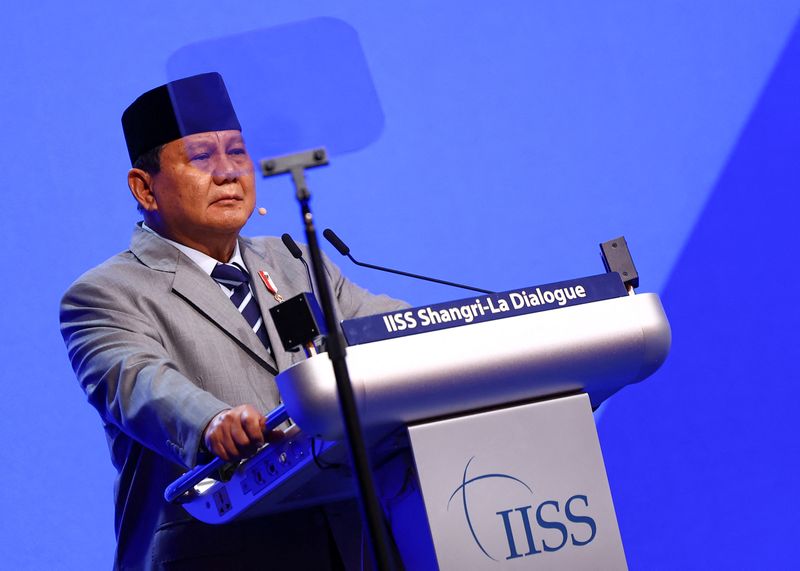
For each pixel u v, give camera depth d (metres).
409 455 4.84
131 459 6.66
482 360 4.63
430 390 4.56
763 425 11.36
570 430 4.79
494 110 11.34
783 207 11.79
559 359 4.75
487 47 11.43
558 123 11.47
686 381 11.34
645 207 11.52
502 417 4.73
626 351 4.87
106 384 6.21
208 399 5.74
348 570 6.25
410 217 10.98
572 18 11.66
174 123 7.05
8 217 9.99
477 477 4.65
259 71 4.37
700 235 11.61
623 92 11.66
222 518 5.75
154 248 7.06
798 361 11.55
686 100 11.77
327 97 4.39
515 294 4.82
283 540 6.25
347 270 10.73
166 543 6.31
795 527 11.20
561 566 4.64
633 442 11.16
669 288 11.48
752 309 11.57
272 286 7.15
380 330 4.58
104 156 10.29
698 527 11.09
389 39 11.23
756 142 11.87
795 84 12.05
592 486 4.75
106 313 6.62
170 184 7.08
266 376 6.73
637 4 11.84
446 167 11.15
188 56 4.40
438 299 10.91
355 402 4.23
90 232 10.13
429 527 4.56
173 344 6.66
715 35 11.97
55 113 10.24
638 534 10.99
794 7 12.18
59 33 10.35
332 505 6.36
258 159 4.31
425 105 11.20
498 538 4.61
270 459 5.35
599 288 4.96
